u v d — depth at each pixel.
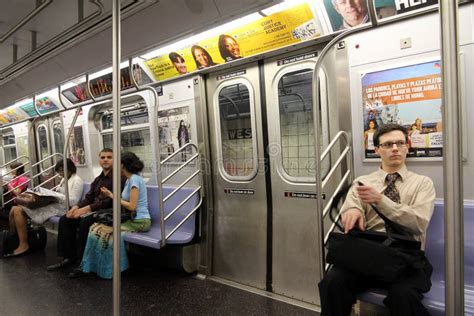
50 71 4.09
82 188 4.63
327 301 1.89
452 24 1.03
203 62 3.26
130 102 4.43
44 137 6.13
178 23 2.58
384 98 2.27
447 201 1.05
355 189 2.17
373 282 1.95
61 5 2.45
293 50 2.83
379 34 2.26
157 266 3.89
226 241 3.46
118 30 1.63
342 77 2.43
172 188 3.77
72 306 3.00
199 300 3.02
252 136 3.18
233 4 2.26
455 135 1.03
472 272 1.93
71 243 3.98
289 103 2.96
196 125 3.49
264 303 2.92
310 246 2.87
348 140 2.43
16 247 4.58
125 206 3.56
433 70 2.08
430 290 1.93
